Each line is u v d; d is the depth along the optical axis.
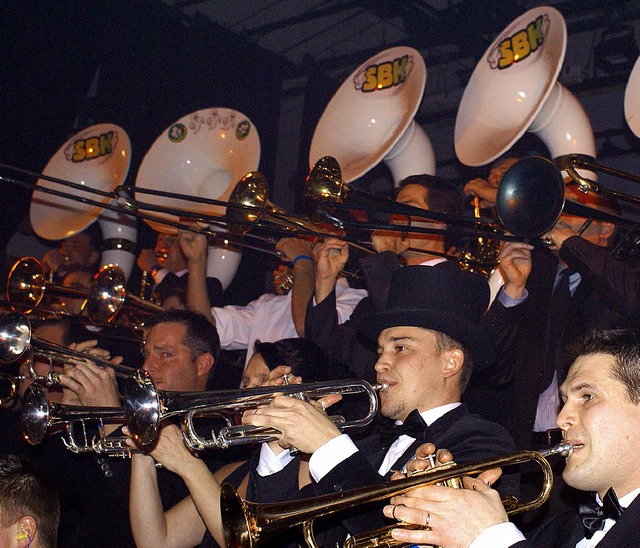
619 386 2.76
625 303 4.02
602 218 4.14
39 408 4.12
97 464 4.28
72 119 9.23
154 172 6.48
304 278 5.37
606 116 8.30
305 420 3.16
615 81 8.22
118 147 7.23
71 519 4.49
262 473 3.66
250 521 2.87
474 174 9.12
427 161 6.07
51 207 7.30
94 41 9.31
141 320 5.90
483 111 5.52
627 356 2.78
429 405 3.62
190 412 3.53
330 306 4.62
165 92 9.62
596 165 4.32
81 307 6.08
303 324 5.23
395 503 2.72
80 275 6.82
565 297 4.39
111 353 6.14
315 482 3.22
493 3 8.87
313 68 9.94
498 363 4.38
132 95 9.47
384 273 4.68
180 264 6.84
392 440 3.61
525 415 4.22
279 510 2.88
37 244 9.14
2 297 7.03
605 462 2.72
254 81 10.04
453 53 9.36
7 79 8.83
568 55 8.64
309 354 4.27
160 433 3.78
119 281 5.54
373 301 4.66
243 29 10.03
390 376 3.66
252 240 6.29
